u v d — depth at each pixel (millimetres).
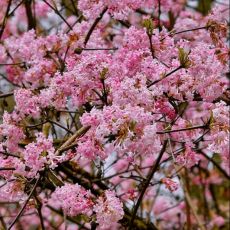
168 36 3869
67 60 3824
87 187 4492
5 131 3537
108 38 5258
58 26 5473
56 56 4355
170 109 3549
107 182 4711
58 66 4152
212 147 3396
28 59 4395
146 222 5145
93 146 3277
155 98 3535
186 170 6117
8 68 4910
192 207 5656
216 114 3373
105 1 3889
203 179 7621
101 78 3469
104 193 3377
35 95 3684
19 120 3631
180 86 3549
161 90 3393
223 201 8430
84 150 3279
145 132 3062
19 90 3594
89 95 3670
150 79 3562
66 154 3592
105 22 5148
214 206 8312
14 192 3379
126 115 3086
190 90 3570
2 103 4641
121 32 5293
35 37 4875
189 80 3547
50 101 3592
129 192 4230
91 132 3281
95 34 4312
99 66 3492
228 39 4750
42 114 3854
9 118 3584
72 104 3838
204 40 4715
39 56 4250
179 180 5500
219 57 4012
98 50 4129
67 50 4043
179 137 3891
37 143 3285
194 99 3719
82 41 4164
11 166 3418
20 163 3326
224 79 4383
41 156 3254
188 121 3861
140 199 4227
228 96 4324
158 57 3768
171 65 3637
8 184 3434
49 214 6926
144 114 3078
